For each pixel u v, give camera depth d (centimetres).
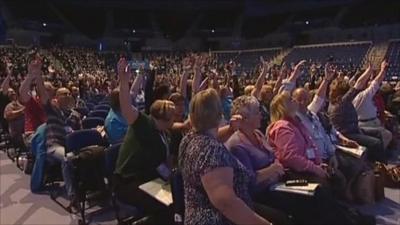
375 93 682
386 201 495
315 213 338
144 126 380
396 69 2448
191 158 218
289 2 4053
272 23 4272
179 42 4359
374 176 491
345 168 483
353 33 3584
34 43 3712
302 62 631
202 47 4362
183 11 4362
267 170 342
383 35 3362
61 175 559
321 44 3425
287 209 344
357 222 350
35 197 526
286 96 417
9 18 3769
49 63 2783
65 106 593
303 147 404
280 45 3966
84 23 4281
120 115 515
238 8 4331
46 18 4066
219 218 218
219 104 229
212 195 207
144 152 378
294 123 419
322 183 381
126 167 382
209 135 224
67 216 462
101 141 518
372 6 3603
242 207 205
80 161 451
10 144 802
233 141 349
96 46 4153
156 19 4425
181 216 292
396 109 895
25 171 641
